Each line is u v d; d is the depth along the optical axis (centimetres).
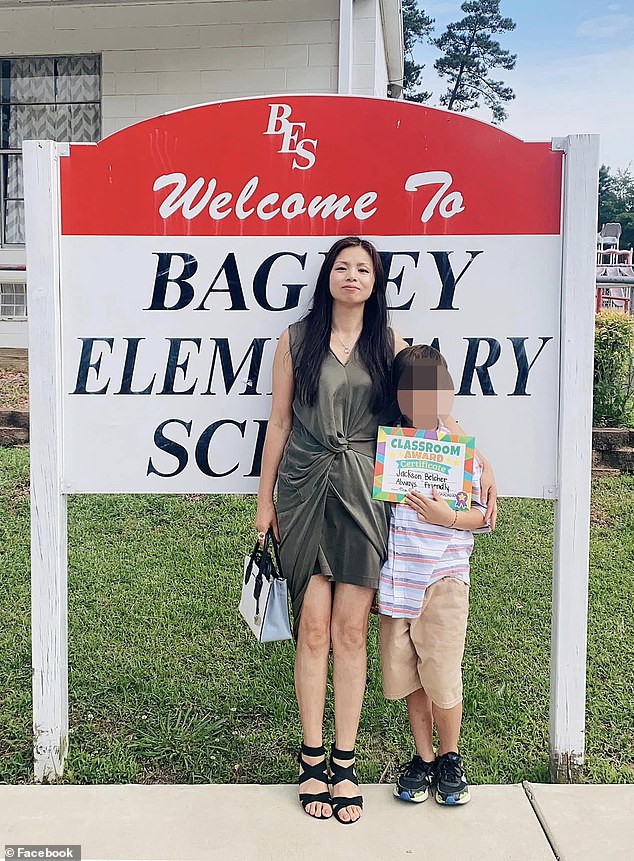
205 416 349
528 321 341
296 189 342
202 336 348
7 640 443
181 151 342
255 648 443
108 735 371
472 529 312
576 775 341
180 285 346
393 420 320
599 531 598
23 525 586
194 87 884
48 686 343
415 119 338
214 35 873
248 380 348
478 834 302
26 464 686
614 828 306
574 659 340
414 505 307
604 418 739
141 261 346
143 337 348
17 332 958
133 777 343
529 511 641
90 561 536
